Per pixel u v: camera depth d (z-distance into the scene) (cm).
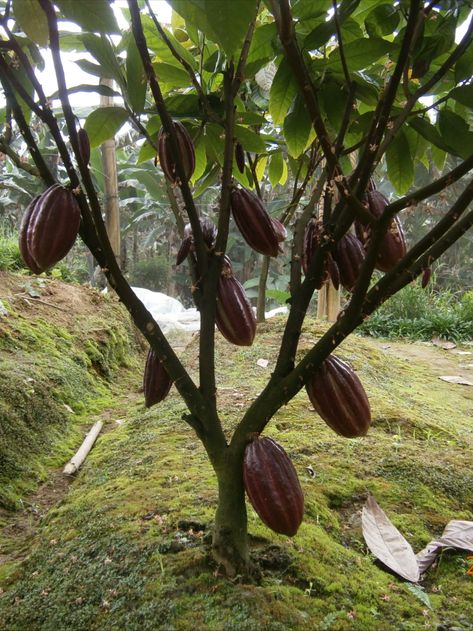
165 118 97
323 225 106
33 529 177
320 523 150
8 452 215
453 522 151
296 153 133
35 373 274
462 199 90
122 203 688
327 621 110
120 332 405
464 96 109
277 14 85
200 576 117
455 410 288
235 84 103
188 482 164
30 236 93
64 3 79
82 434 259
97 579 124
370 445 199
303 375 104
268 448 102
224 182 105
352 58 114
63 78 86
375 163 100
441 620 118
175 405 255
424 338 563
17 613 119
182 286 1166
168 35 121
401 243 105
